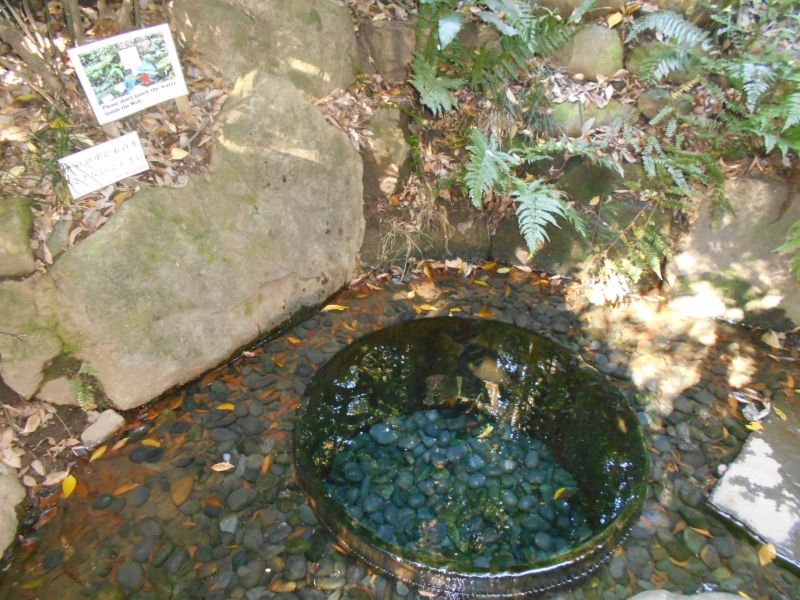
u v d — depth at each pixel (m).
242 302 2.78
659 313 3.24
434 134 3.30
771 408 2.71
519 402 2.69
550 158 3.09
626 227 3.22
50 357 2.30
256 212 2.75
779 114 2.73
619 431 2.55
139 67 2.32
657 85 3.19
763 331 3.14
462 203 3.36
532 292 3.34
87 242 2.28
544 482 2.35
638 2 3.24
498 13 3.20
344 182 3.03
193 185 2.56
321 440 2.44
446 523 2.18
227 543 2.12
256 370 2.79
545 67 3.29
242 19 2.69
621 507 2.22
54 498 2.24
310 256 3.01
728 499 2.32
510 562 2.04
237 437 2.49
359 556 2.08
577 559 2.03
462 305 3.22
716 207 3.04
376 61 3.22
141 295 2.41
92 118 2.44
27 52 2.25
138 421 2.54
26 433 2.30
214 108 2.70
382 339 2.90
